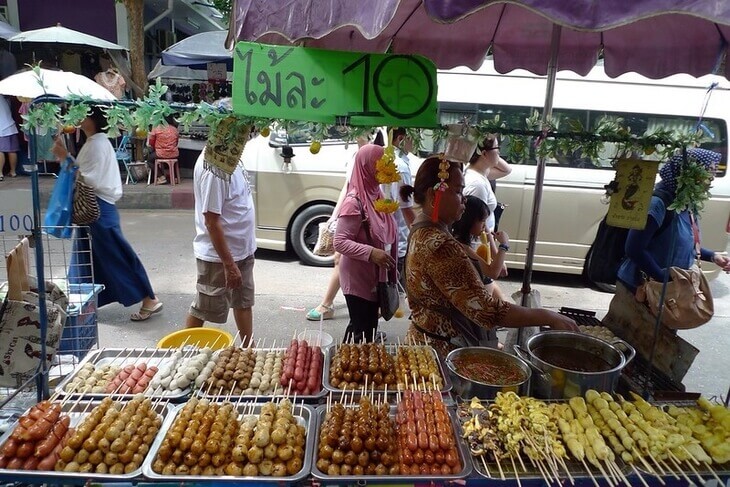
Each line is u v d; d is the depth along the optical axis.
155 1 12.14
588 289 6.34
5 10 10.10
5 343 2.12
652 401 2.24
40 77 1.92
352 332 3.40
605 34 3.21
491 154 4.45
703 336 5.16
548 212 5.99
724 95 5.60
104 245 4.46
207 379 2.26
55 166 10.04
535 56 3.48
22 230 2.03
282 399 2.17
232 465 1.76
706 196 2.23
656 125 5.64
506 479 1.73
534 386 2.23
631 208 2.30
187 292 5.57
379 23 1.39
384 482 1.72
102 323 4.80
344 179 6.32
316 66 1.85
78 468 1.72
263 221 6.55
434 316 2.53
